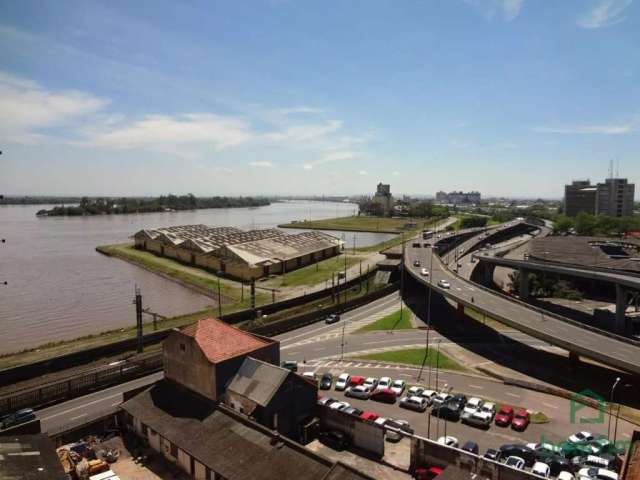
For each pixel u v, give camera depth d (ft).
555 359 297.12
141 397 192.34
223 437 158.92
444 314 404.16
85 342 321.73
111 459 168.55
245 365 187.83
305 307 419.54
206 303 448.24
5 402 209.97
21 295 474.08
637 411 221.66
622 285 371.15
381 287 497.05
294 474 137.08
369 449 172.04
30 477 134.41
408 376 267.39
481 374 272.10
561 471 166.71
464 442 191.42
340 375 256.73
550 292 514.68
